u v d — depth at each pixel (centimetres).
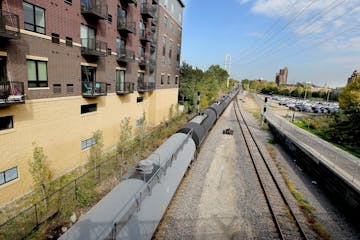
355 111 2528
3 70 1041
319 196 1269
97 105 1733
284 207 1114
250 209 1081
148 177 782
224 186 1284
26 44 1116
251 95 11162
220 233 902
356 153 2081
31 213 973
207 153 1806
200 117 2061
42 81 1242
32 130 1190
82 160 1622
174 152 1076
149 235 679
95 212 585
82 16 1489
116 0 1859
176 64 3616
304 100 8675
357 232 973
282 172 1567
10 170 1091
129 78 2220
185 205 1061
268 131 2992
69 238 497
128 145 1995
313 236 917
